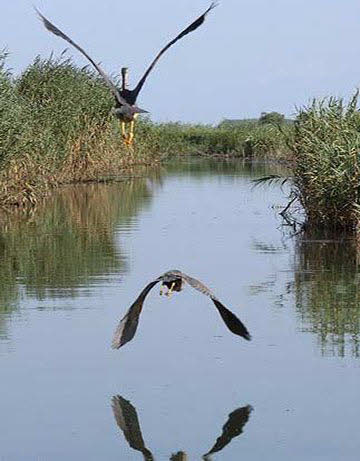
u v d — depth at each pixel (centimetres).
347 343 1294
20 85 3859
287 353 1256
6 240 2322
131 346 1303
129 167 4991
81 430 1003
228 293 1638
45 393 1111
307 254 2056
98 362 1226
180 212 2962
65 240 2312
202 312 1505
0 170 2950
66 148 3878
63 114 3831
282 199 3394
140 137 5528
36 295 1612
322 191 2322
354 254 2041
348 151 2288
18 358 1237
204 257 2028
